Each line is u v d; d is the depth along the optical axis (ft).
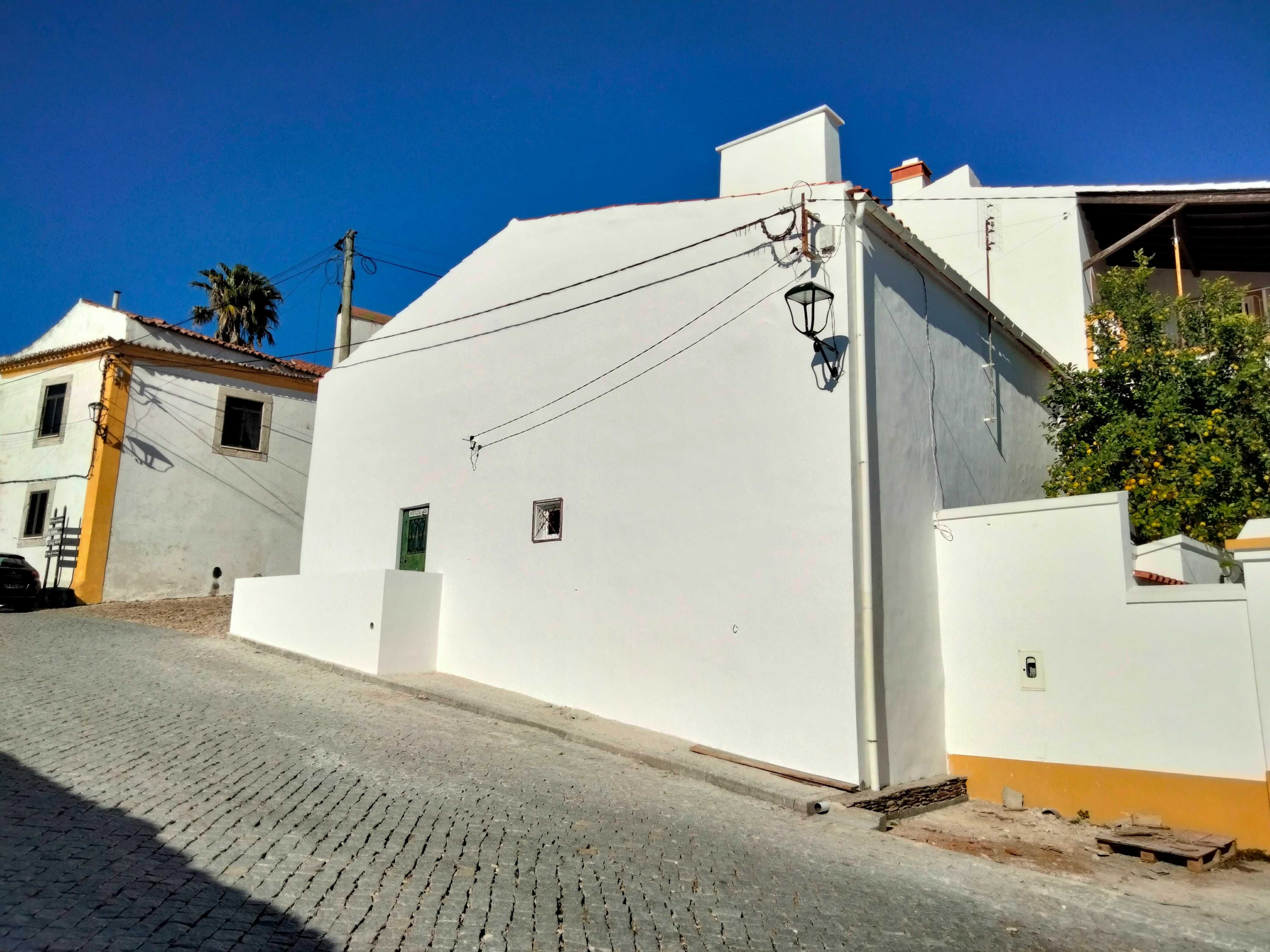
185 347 72.79
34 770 22.44
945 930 17.47
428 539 46.75
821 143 37.86
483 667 41.96
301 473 77.82
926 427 34.55
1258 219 50.57
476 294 46.68
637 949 15.19
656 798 25.93
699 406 34.78
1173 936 18.12
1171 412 39.04
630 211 39.09
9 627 51.03
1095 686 28.50
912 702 30.37
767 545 31.53
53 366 72.38
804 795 26.61
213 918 14.51
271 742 28.04
